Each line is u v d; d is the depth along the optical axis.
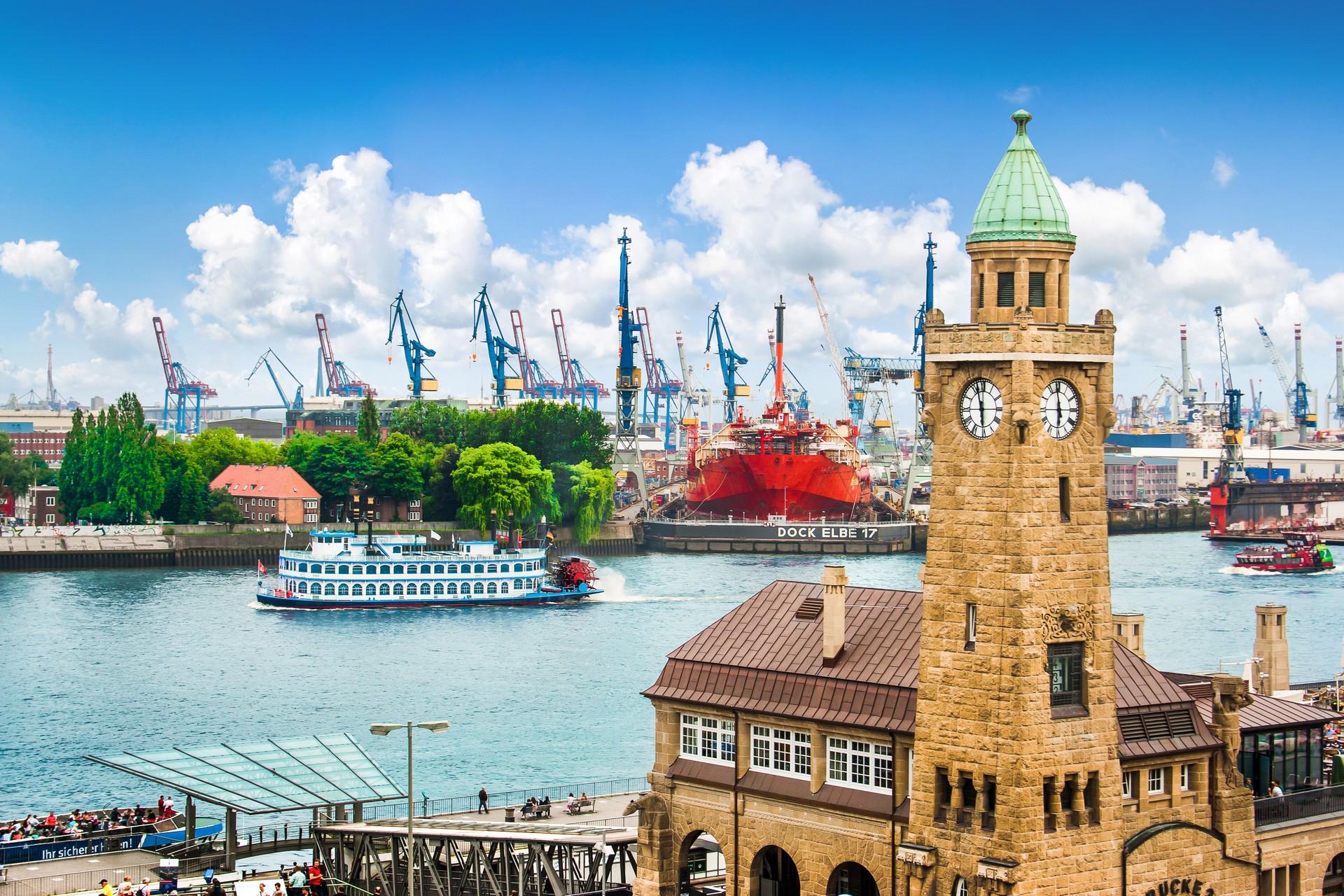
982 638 79.06
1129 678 86.69
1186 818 85.00
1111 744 80.62
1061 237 79.81
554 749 161.12
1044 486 78.50
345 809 124.44
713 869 108.19
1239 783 86.56
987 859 78.38
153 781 116.12
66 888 105.19
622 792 137.75
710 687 95.44
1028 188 80.31
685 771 96.00
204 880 108.19
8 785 147.25
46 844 112.06
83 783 148.00
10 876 107.31
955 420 80.25
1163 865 82.81
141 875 108.19
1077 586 79.44
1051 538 78.62
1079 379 79.62
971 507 79.56
